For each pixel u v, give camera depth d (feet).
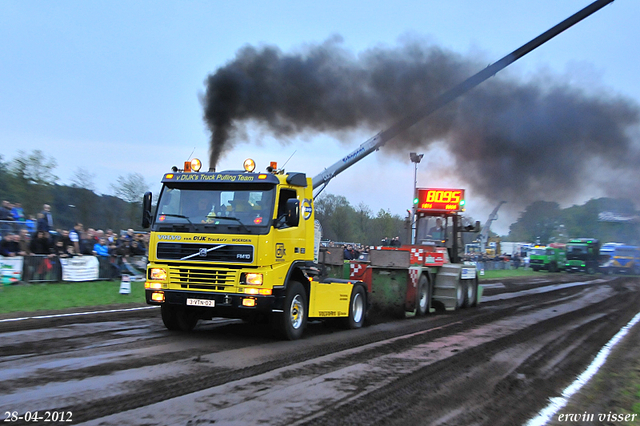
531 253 171.32
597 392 22.29
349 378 21.91
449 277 51.16
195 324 33.35
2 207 52.65
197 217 29.45
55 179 84.94
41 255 50.11
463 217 55.11
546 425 17.66
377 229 149.69
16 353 23.76
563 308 57.21
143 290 53.06
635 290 90.27
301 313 31.60
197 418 16.08
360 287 38.86
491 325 41.11
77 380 19.56
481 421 17.54
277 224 29.27
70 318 35.29
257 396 18.67
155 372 21.29
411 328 38.09
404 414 17.70
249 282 28.12
